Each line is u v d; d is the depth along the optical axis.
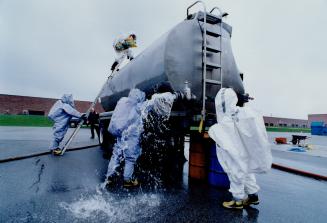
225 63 5.29
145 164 6.45
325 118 49.53
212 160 4.46
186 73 4.76
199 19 5.04
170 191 4.18
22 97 35.94
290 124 49.59
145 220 2.99
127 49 7.35
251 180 3.54
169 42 4.73
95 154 8.02
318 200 4.07
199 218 3.09
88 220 2.94
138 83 5.74
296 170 6.39
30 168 5.69
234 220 3.07
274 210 3.52
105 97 8.89
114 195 3.92
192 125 4.84
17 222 2.86
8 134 15.25
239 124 3.18
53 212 3.17
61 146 9.80
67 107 7.64
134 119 4.28
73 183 4.55
